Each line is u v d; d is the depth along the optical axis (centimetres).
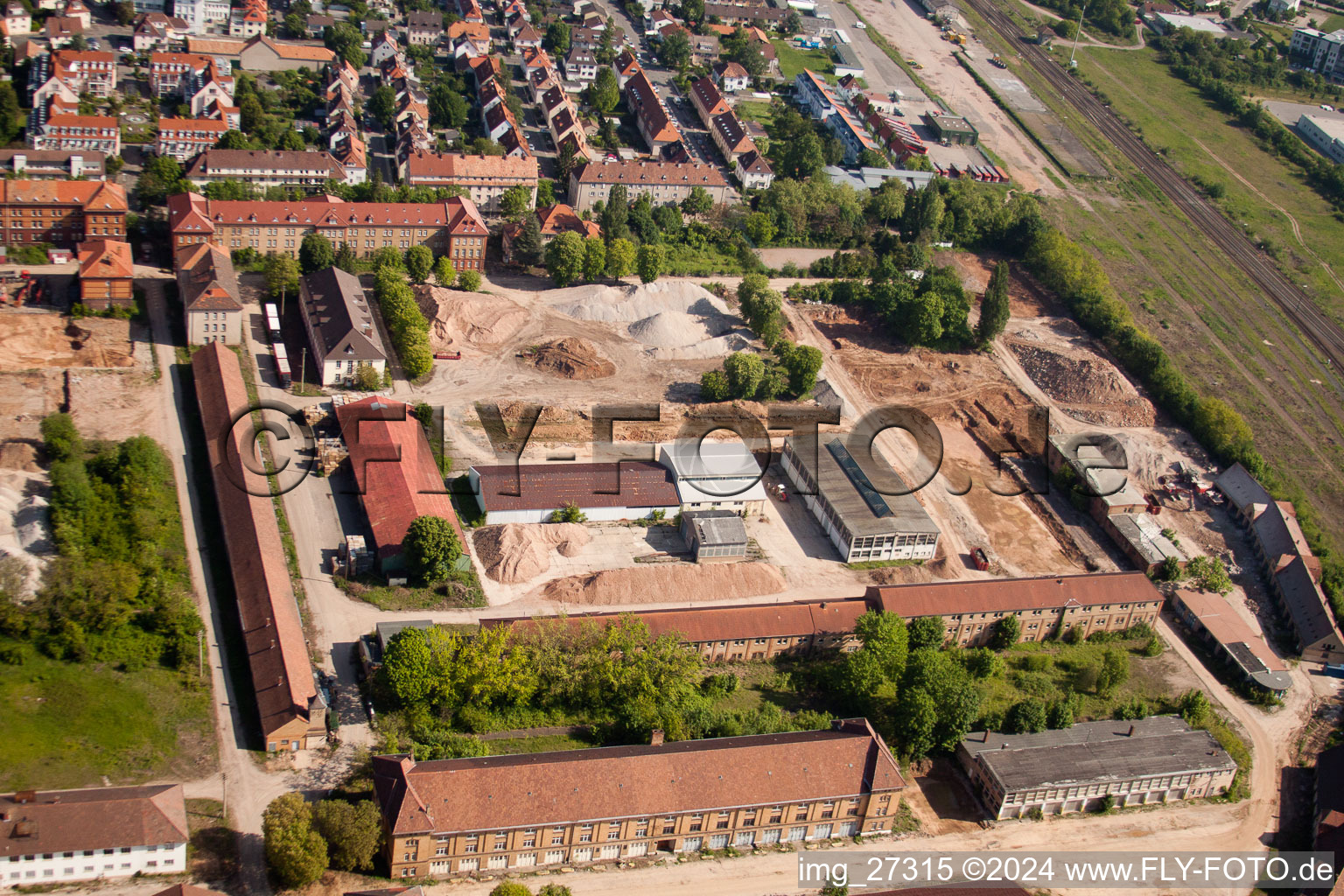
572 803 18738
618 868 19138
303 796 19112
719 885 19100
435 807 18150
